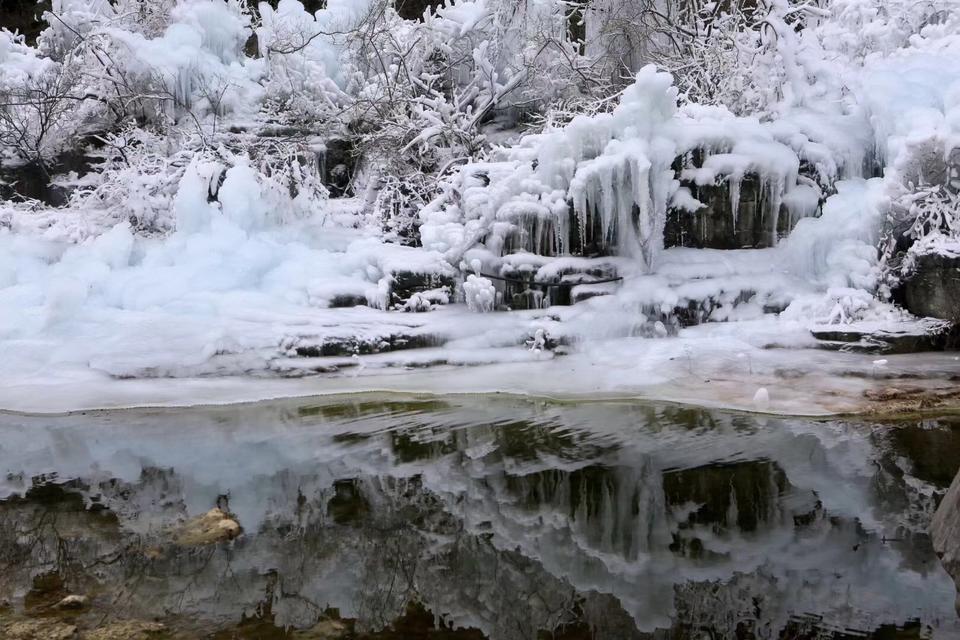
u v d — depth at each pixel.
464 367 8.49
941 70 10.14
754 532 4.89
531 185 9.91
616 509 5.26
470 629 3.82
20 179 12.65
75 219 11.25
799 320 8.98
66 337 8.69
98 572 4.43
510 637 3.73
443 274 9.72
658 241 9.79
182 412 7.32
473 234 9.69
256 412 7.34
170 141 12.58
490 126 13.69
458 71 14.07
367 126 13.03
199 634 3.78
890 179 9.23
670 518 5.12
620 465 5.95
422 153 12.55
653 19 13.41
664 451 6.19
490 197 9.81
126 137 12.50
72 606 4.03
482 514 5.25
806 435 6.44
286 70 13.76
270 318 8.92
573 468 5.95
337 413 7.29
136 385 7.93
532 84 13.31
